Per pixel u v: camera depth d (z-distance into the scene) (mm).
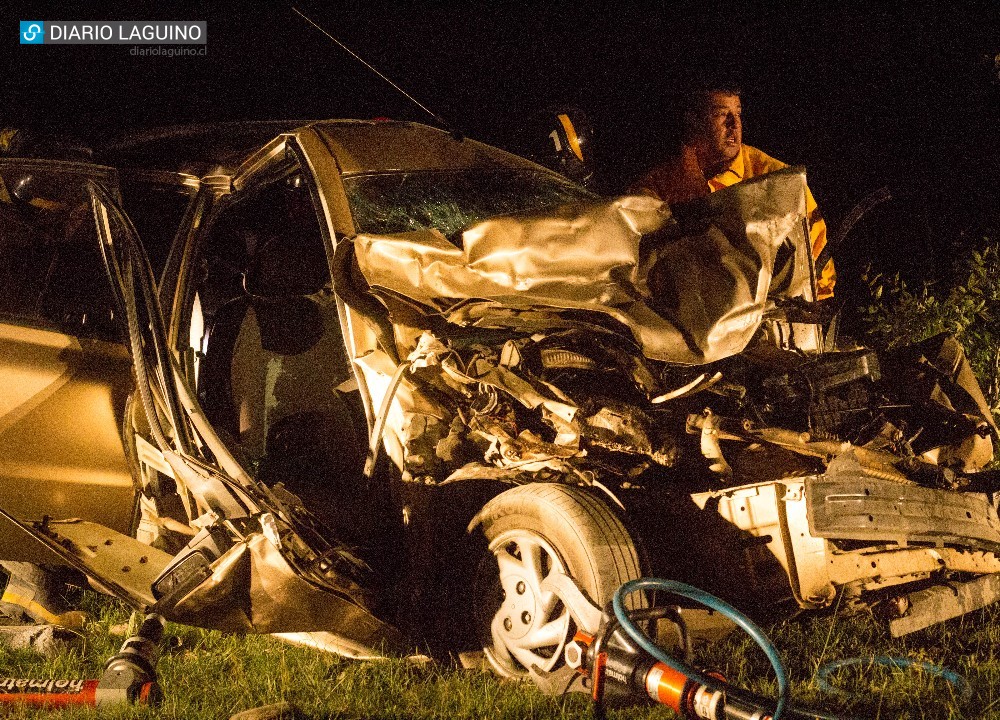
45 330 8352
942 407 9047
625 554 7219
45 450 8234
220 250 9883
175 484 8930
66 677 7676
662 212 7250
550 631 7293
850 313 15547
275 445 9250
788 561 7281
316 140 9133
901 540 7496
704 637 7730
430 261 7543
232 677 7773
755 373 8867
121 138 9836
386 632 7805
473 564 7945
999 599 8828
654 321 7117
